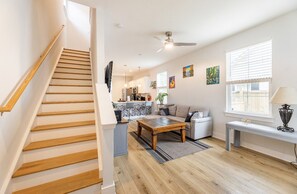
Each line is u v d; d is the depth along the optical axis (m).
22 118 1.71
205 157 2.65
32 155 1.71
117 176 2.07
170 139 3.72
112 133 1.64
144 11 2.31
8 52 1.41
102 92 1.96
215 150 2.95
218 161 2.49
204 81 4.14
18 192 1.43
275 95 2.25
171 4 2.12
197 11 2.30
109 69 2.80
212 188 1.80
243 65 3.16
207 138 3.76
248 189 1.77
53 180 1.61
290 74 2.37
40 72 2.37
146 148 3.12
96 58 2.34
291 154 2.38
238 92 3.32
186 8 2.22
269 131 2.29
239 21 2.64
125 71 8.41
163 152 2.89
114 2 2.08
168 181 1.95
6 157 1.36
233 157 2.62
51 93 2.62
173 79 5.61
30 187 1.50
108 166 1.64
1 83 1.29
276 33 2.53
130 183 1.91
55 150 1.83
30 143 1.84
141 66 6.88
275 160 2.47
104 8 2.24
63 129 2.09
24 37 1.79
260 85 2.90
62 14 4.45
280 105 2.52
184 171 2.19
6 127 1.36
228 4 2.12
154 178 2.02
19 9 1.65
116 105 6.79
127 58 5.33
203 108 4.09
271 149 2.64
